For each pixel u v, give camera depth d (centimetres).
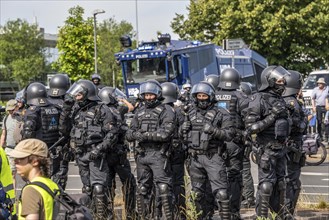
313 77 3108
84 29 3606
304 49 4478
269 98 1005
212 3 4675
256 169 1995
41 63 7319
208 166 1009
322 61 4641
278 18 4350
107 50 6331
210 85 1022
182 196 1105
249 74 3656
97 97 1078
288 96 1078
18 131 1392
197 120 1012
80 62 3619
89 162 1049
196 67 3084
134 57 2959
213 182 1009
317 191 1576
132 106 1420
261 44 4522
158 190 1043
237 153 1088
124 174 1141
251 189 1270
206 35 4859
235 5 4575
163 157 1030
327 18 4403
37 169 614
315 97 2478
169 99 1177
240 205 1181
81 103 1070
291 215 1053
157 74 2947
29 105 1166
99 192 1038
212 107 1020
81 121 1064
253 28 4450
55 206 598
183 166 1112
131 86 2980
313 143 1612
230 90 1120
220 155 1012
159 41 3003
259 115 999
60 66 3750
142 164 1056
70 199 612
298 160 1077
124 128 1119
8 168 768
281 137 999
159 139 1009
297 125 1062
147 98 1032
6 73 7488
